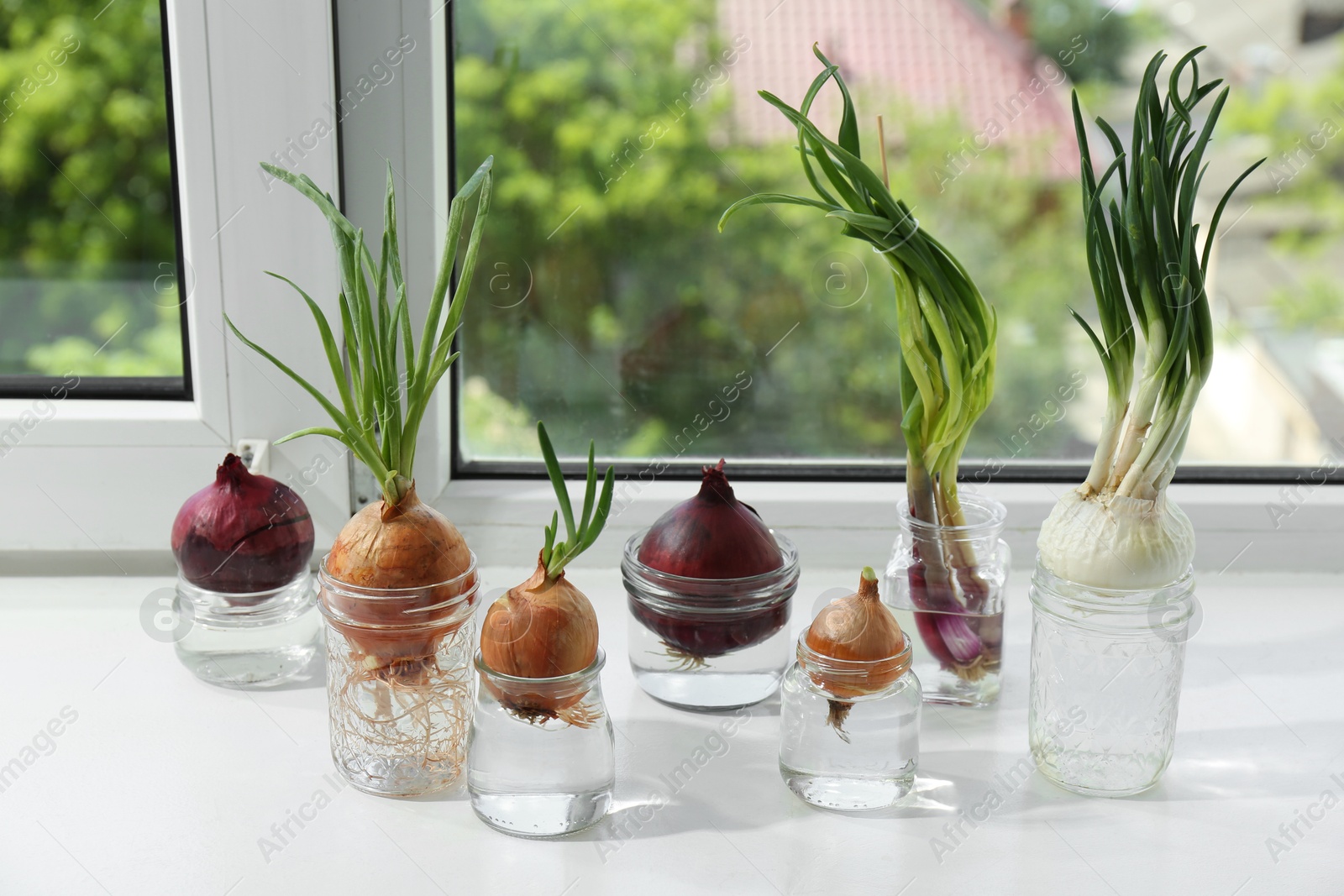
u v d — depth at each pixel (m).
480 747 0.91
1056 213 1.28
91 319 1.28
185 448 1.17
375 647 0.92
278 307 1.15
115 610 1.15
